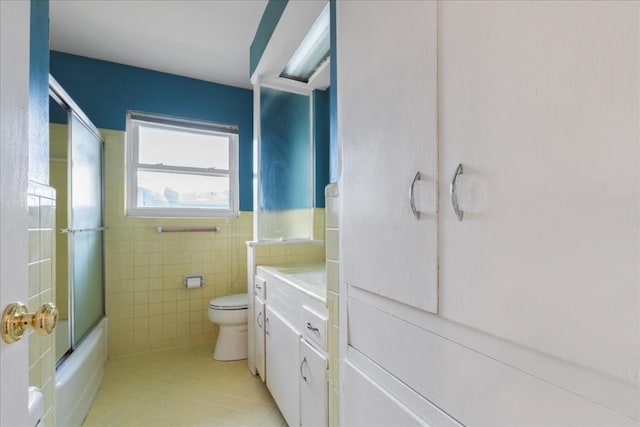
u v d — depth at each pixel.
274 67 2.20
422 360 0.66
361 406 0.87
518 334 0.47
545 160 0.43
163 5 1.88
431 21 0.63
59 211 2.12
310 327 1.30
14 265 0.49
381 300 0.80
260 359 2.02
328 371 1.13
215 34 2.19
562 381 0.42
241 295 2.66
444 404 0.60
